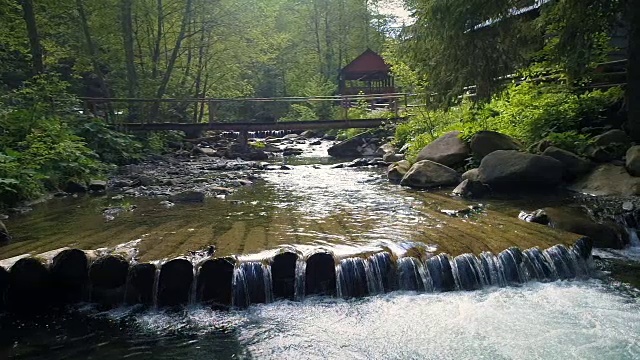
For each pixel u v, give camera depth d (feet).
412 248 19.48
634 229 23.39
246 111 125.90
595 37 33.17
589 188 29.30
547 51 34.94
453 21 31.60
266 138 97.81
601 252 21.43
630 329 14.61
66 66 75.92
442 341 14.40
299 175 45.62
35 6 58.85
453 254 18.63
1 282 17.26
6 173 31.58
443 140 39.83
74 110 54.24
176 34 80.28
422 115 51.78
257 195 34.22
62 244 21.22
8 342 14.97
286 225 24.21
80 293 17.65
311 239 21.09
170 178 43.70
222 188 36.11
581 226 22.48
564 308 16.14
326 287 17.54
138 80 70.44
